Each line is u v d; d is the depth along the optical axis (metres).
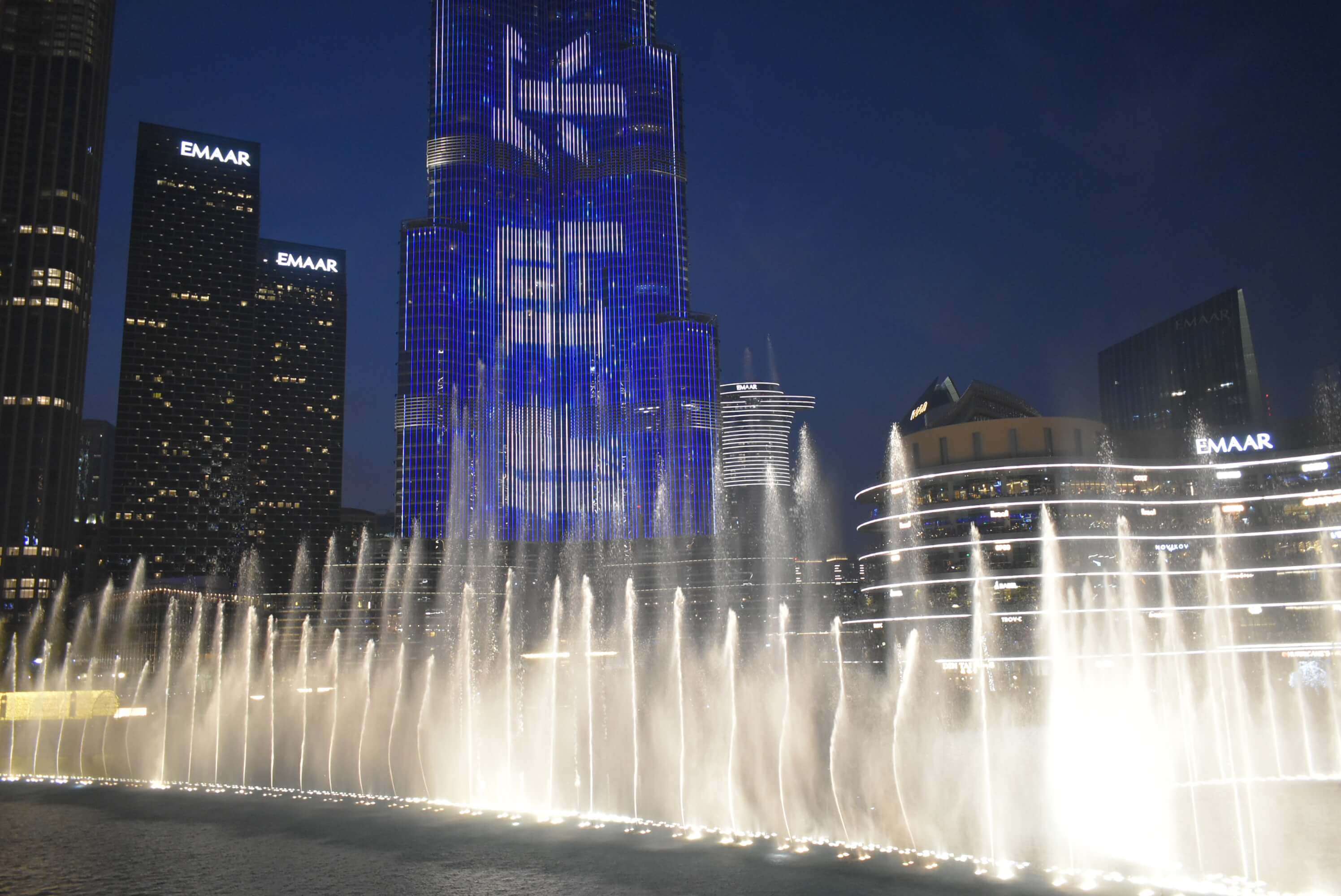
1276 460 168.25
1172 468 169.88
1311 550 160.88
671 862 48.88
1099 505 163.00
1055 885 44.06
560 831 56.16
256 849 52.53
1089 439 169.25
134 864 49.66
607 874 46.53
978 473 166.12
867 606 183.25
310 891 44.50
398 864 49.09
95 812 64.38
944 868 47.22
